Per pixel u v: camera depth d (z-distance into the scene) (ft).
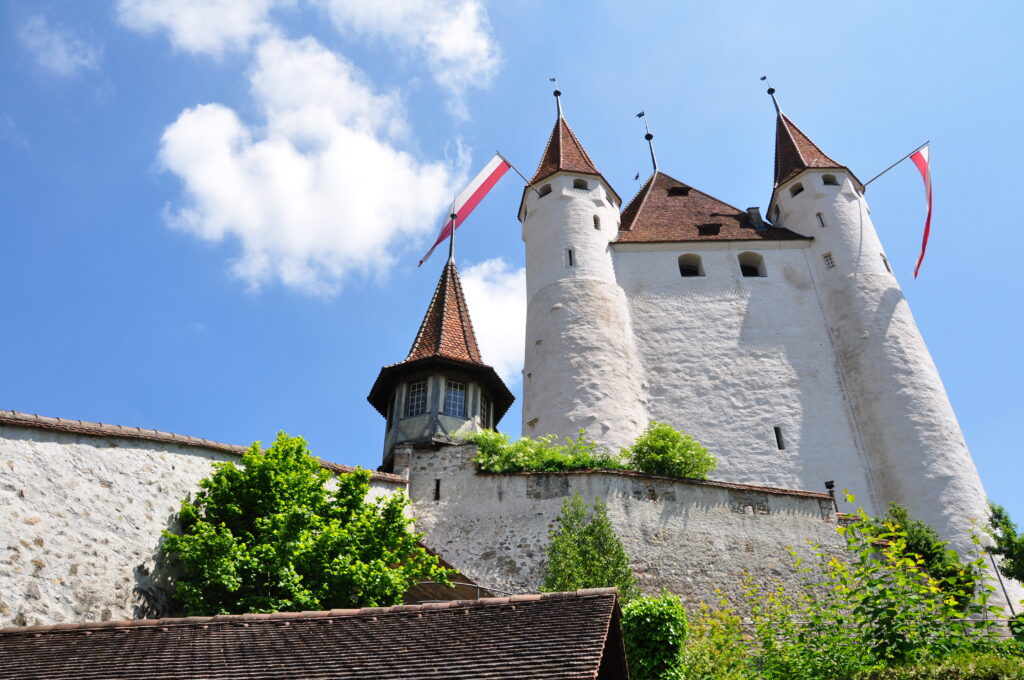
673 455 70.33
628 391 95.14
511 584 62.08
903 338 99.04
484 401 77.20
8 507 44.83
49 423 48.44
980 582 71.05
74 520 47.14
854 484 91.76
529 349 101.40
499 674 31.07
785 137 126.93
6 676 34.45
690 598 61.72
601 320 99.55
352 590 48.67
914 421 92.38
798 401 97.96
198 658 34.78
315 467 55.93
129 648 36.22
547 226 110.01
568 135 122.83
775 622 56.95
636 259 109.81
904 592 42.45
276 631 36.96
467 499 66.85
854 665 40.93
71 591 45.34
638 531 63.93
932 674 36.58
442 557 64.18
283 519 50.06
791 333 103.55
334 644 35.17
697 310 105.09
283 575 47.29
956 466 88.99
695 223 117.80
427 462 69.36
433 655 33.17
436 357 74.84
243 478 52.85
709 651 48.65
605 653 36.19
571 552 60.23
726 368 100.22
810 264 110.22
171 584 49.90
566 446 75.92
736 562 64.23
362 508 55.42
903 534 47.29
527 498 65.67
